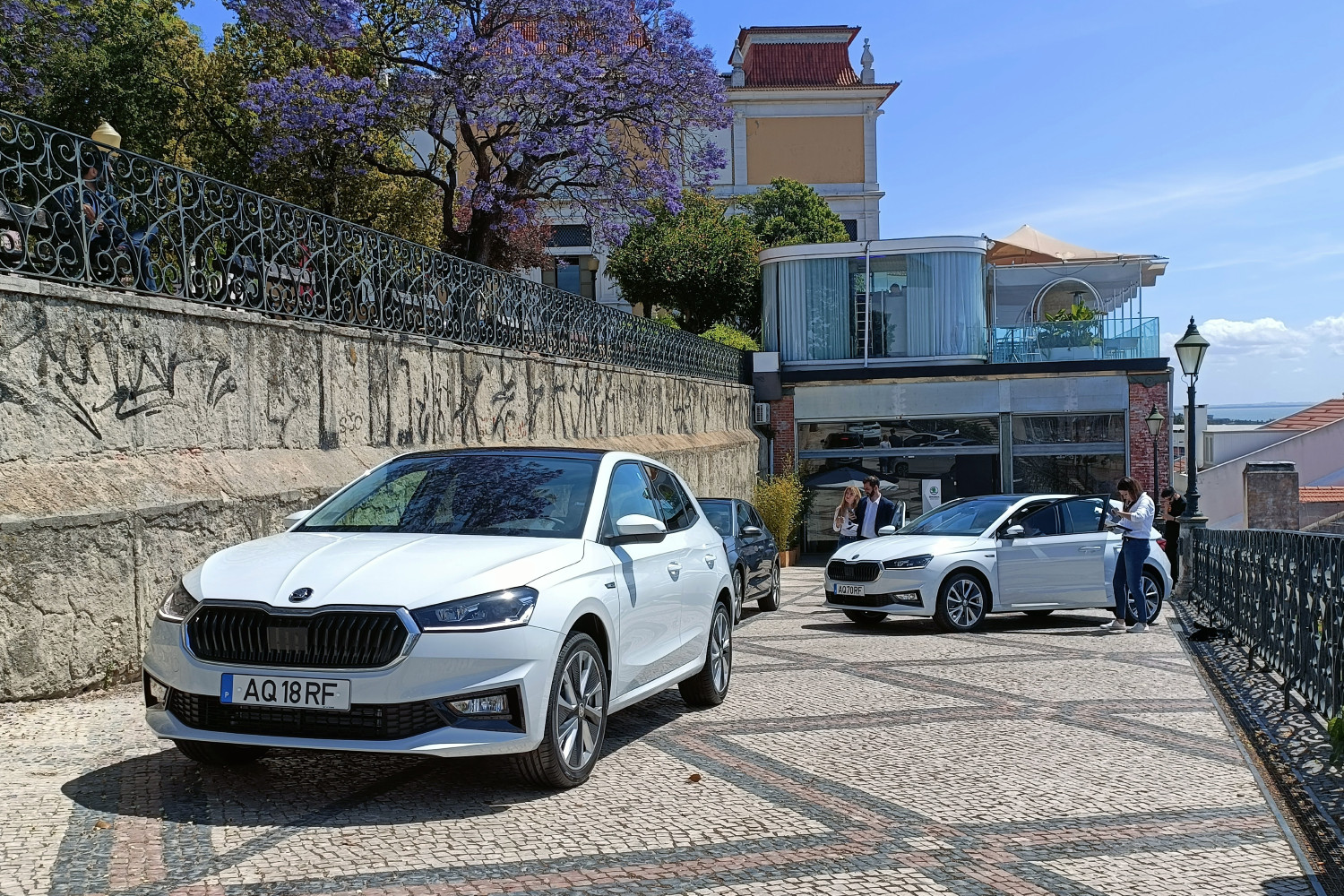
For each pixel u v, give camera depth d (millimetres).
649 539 6062
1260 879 4117
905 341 29297
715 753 6129
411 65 22219
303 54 23969
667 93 22688
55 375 7117
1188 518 18625
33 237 7074
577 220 43406
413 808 4875
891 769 5797
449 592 4895
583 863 4168
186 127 25031
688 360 23188
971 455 28625
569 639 5223
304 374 9953
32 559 6629
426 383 12172
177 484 7996
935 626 13195
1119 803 5168
